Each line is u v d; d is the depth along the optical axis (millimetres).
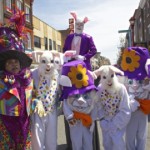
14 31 4941
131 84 5359
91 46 6547
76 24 6609
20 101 4562
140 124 5344
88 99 5109
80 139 5125
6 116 4543
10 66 4605
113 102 5062
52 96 5090
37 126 4926
